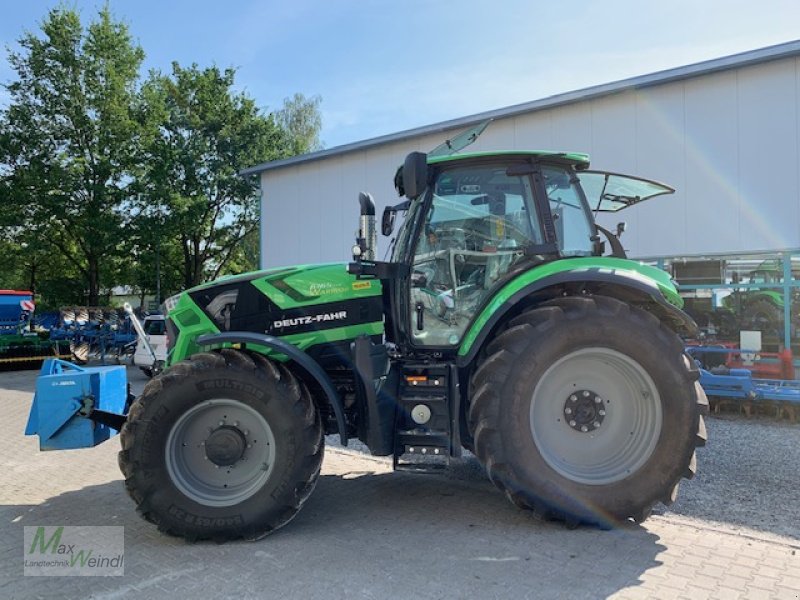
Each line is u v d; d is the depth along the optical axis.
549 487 3.64
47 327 21.17
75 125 23.73
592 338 3.67
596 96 9.72
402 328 4.20
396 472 5.05
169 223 23.80
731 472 4.84
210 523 3.54
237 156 27.14
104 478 5.05
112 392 4.42
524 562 3.23
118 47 24.80
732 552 3.33
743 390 6.73
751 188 8.52
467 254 4.20
